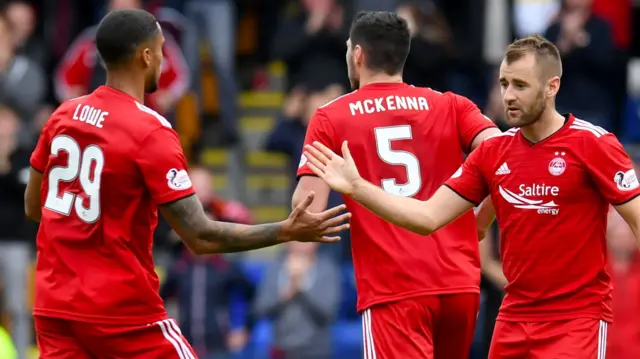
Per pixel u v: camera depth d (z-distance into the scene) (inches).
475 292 990.4
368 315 985.5
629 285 1439.5
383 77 1002.7
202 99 1877.5
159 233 1747.0
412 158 987.3
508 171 936.3
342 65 1840.6
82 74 1739.7
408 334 970.7
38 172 959.6
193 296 1610.5
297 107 1809.8
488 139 951.6
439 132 995.9
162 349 936.9
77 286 919.7
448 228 992.2
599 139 916.6
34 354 1748.3
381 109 992.2
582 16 1870.1
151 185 915.4
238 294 1640.0
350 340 1723.7
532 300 939.3
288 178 1999.3
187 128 1828.2
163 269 1738.4
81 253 924.6
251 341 1739.7
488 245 1402.6
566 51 1861.5
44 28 2030.0
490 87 1820.9
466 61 1895.9
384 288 976.9
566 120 932.0
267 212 2039.9
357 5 1850.4
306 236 927.7
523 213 933.8
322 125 991.6
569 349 921.5
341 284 1763.0
